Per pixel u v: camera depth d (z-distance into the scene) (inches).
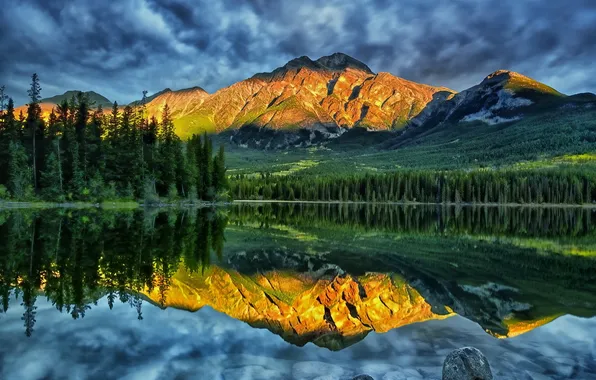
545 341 412.8
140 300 558.3
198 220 2095.2
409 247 1230.3
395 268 881.5
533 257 1038.4
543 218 3083.2
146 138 3555.6
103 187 2901.1
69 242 1067.9
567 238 1553.9
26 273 692.7
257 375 330.6
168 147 3489.2
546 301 585.9
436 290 669.3
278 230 1771.7
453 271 842.2
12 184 2593.5
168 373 329.7
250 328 464.1
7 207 2418.8
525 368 344.2
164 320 476.1
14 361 342.3
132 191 3083.2
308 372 339.3
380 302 591.2
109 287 618.5
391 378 328.8
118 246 1038.4
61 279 657.0
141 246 1061.1
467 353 318.3
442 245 1284.4
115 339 403.5
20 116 3112.7
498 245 1291.8
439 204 5757.9
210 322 479.5
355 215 3184.1
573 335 433.7
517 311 531.5
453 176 5994.1
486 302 584.4
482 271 840.9
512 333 439.8
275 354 381.7
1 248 949.8
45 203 2603.3
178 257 938.7
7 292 573.6
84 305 521.7
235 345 403.9
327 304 582.2
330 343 416.2
